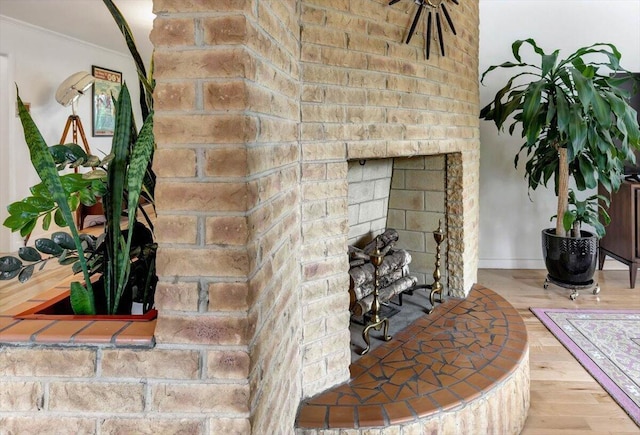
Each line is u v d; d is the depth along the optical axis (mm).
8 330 810
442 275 2256
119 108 939
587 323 2461
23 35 3588
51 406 784
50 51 3873
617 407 1673
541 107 2576
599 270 3480
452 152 2016
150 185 1071
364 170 2068
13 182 3586
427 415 1252
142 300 1112
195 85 765
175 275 777
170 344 777
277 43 987
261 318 857
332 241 1360
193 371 775
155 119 771
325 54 1286
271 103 940
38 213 980
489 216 3572
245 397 773
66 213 894
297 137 1219
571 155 2424
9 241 3576
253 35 806
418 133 1696
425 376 1455
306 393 1313
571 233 2914
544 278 3311
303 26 1220
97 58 4484
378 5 1459
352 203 2027
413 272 2330
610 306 2736
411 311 2039
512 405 1486
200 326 773
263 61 876
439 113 1852
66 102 3691
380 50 1476
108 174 937
